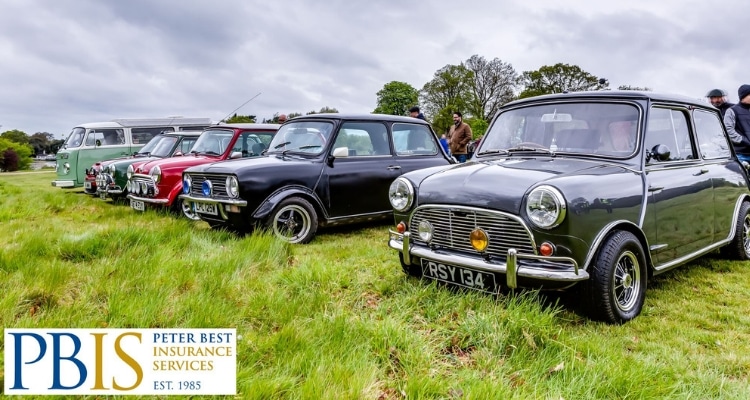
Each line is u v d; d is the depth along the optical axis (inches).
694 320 128.3
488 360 100.4
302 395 83.0
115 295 123.7
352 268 167.9
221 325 114.0
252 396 83.1
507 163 145.3
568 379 93.7
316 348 102.3
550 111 160.6
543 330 108.0
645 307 137.4
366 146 250.2
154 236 190.2
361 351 101.5
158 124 522.3
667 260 143.6
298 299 130.8
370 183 246.4
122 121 505.7
